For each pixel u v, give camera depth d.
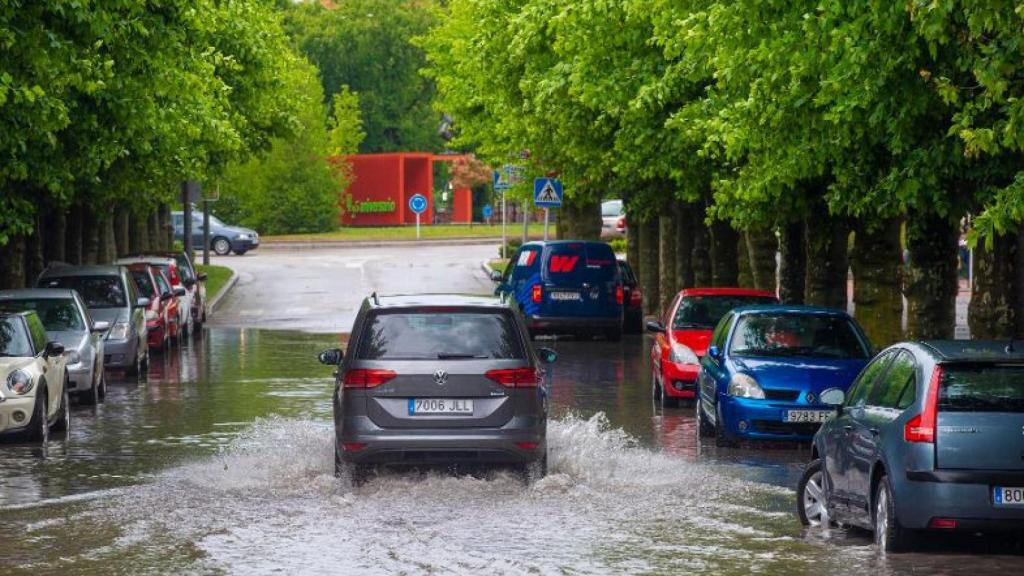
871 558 16.59
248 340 52.91
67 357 32.78
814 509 18.83
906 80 23.36
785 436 25.84
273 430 28.75
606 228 112.88
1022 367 16.36
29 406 27.14
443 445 21.11
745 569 16.00
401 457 21.17
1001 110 21.05
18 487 22.12
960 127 20.84
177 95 36.84
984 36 21.09
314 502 20.42
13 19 27.48
